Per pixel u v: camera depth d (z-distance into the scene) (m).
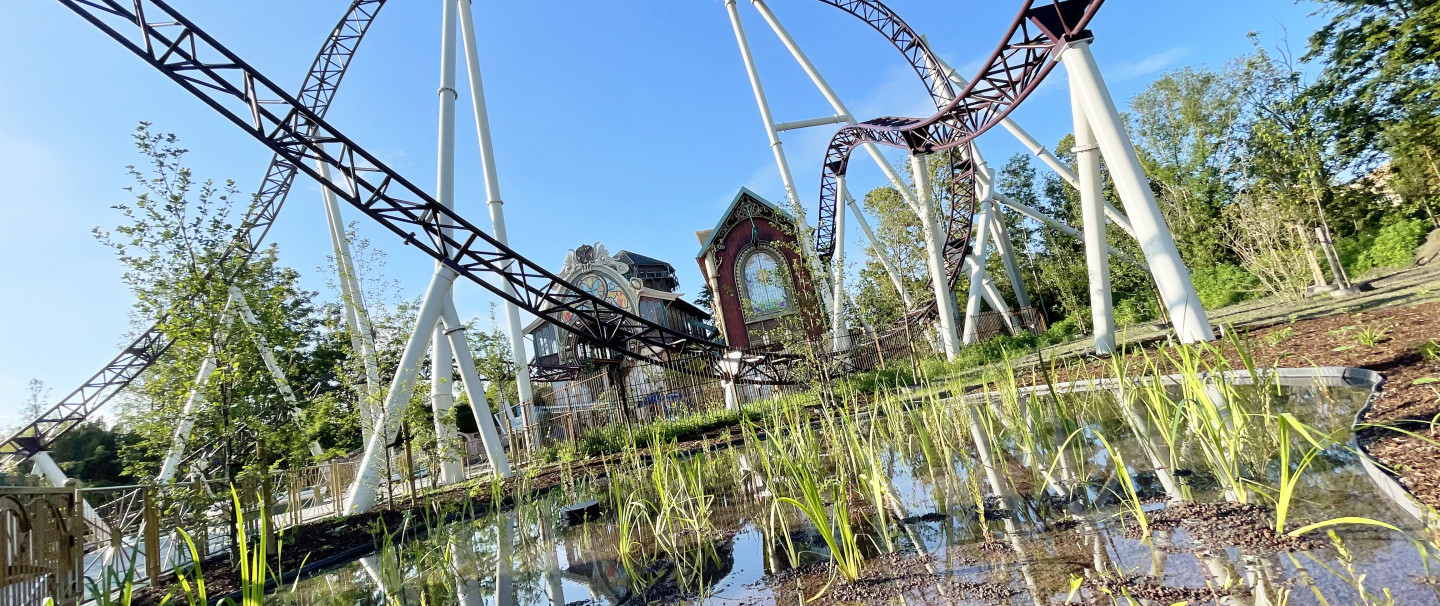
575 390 26.12
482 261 13.85
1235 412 4.66
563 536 7.35
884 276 25.77
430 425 14.52
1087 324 28.75
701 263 37.31
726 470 9.77
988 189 26.11
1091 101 11.69
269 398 9.69
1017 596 3.14
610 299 37.81
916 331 27.59
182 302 8.49
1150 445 5.71
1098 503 4.45
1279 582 2.72
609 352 20.56
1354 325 8.94
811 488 4.12
